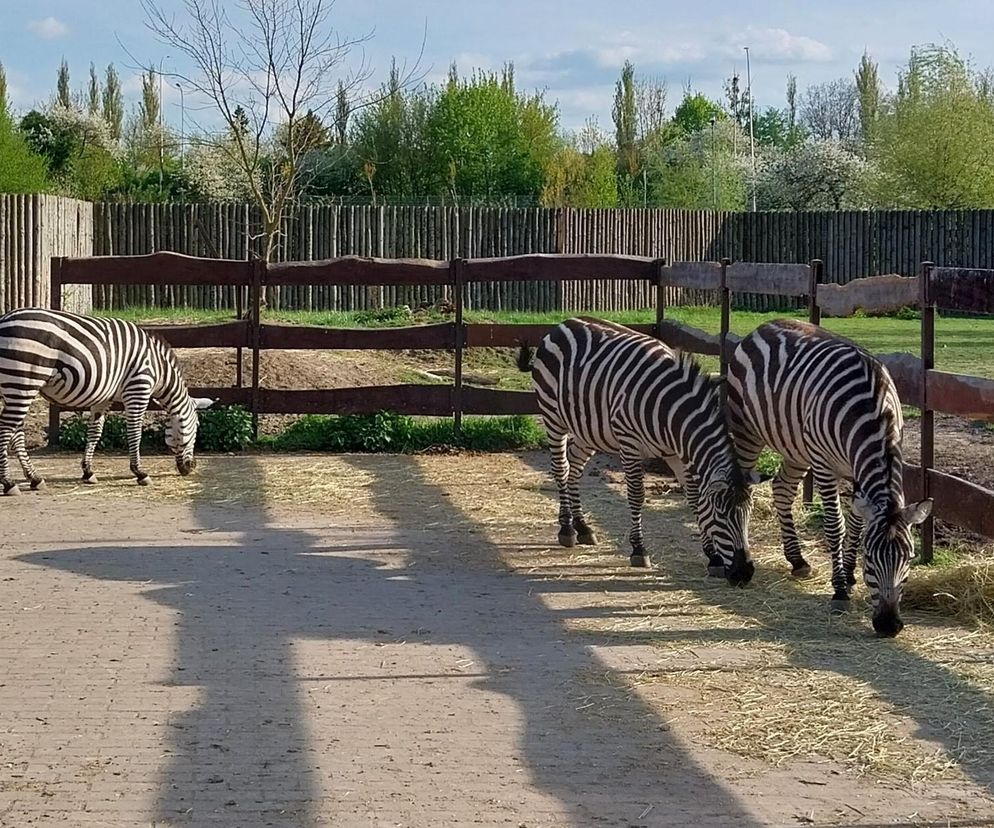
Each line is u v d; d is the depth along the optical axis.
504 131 34.12
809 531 8.20
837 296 8.33
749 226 23.88
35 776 4.23
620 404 7.23
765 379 7.00
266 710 4.89
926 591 6.55
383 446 11.61
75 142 33.75
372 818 3.93
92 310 19.42
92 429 9.96
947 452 10.46
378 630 6.02
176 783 4.18
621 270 11.77
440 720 4.81
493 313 19.23
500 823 3.90
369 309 20.39
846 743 4.60
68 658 5.51
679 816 3.97
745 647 5.79
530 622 6.20
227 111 18.25
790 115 67.12
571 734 4.68
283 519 8.66
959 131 29.03
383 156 33.47
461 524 8.54
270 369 13.08
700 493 6.92
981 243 23.78
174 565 7.29
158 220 20.34
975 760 4.45
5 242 17.05
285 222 20.70
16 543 7.82
